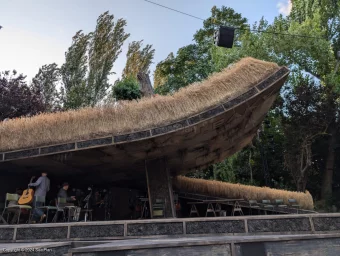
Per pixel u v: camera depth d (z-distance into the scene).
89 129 7.86
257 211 13.38
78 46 26.30
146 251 3.35
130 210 14.45
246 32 21.23
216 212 12.67
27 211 8.31
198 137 9.09
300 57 20.45
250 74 8.06
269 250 3.72
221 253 3.55
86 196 11.52
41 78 25.22
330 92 19.86
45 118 8.09
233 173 20.98
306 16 22.05
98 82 25.52
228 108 7.78
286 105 20.52
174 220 6.22
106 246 3.34
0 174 10.00
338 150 21.47
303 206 12.93
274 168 22.08
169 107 7.89
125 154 9.04
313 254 3.83
